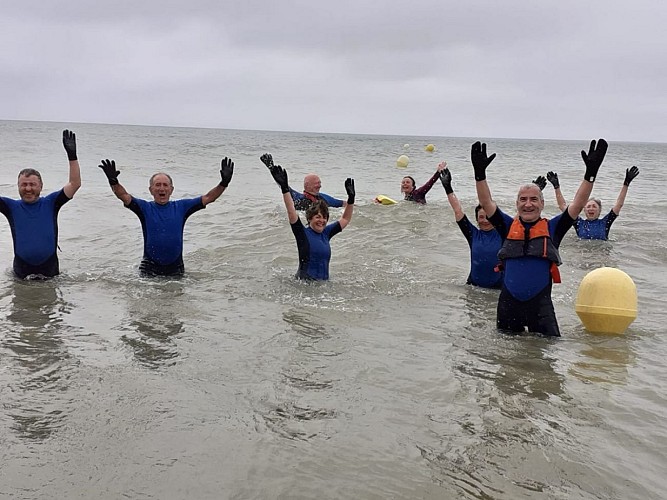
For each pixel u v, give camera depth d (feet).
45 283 22.88
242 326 17.94
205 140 217.77
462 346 16.81
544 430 11.52
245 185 63.31
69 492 9.00
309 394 12.97
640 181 86.12
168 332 17.04
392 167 100.58
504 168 110.52
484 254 24.16
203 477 9.52
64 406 11.91
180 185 61.93
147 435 10.83
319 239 24.86
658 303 22.31
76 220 38.45
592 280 18.74
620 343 17.43
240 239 33.96
